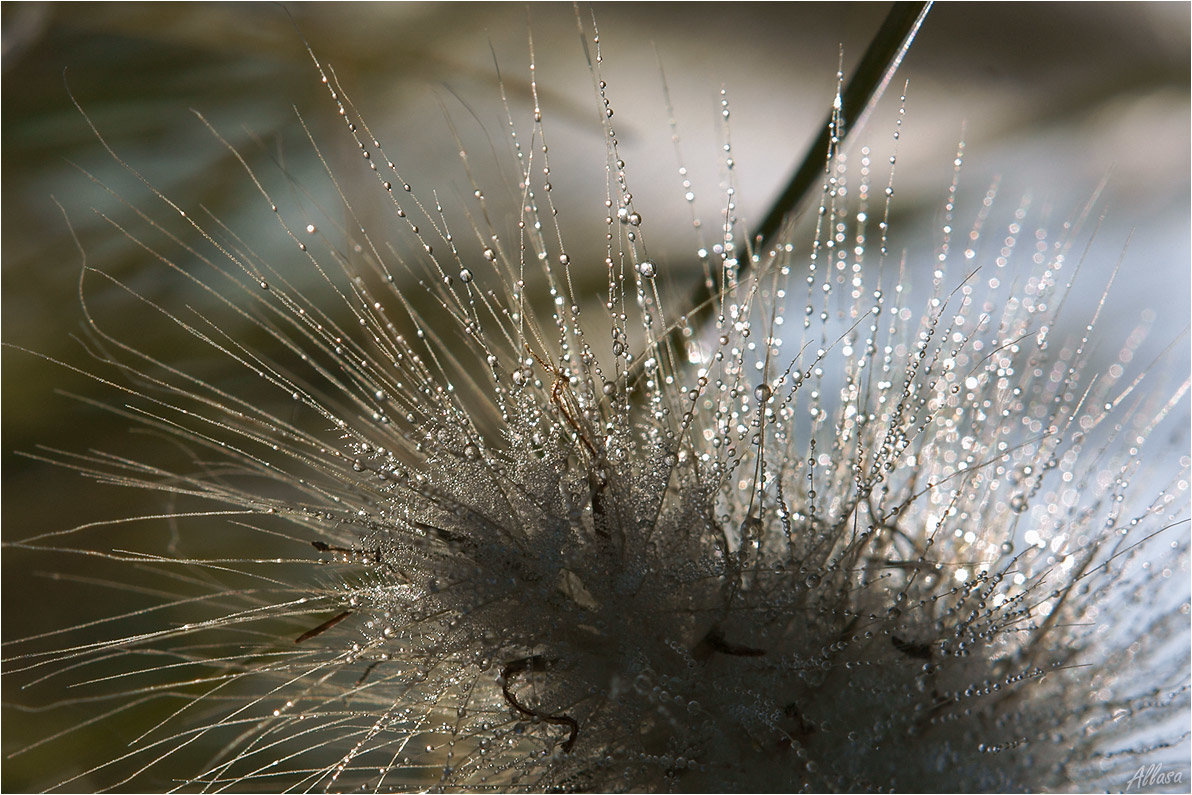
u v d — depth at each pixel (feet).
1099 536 0.47
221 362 0.50
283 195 0.53
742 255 0.49
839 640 0.45
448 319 0.49
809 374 0.46
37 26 0.53
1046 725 0.45
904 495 0.47
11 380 0.50
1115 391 0.53
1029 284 0.51
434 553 0.44
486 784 0.45
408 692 0.45
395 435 0.45
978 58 0.66
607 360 0.49
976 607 0.45
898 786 0.44
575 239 0.53
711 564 0.45
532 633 0.44
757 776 0.44
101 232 0.52
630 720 0.44
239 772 0.47
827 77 0.63
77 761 0.48
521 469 0.45
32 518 0.50
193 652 0.48
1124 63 0.65
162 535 0.49
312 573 0.48
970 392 0.48
